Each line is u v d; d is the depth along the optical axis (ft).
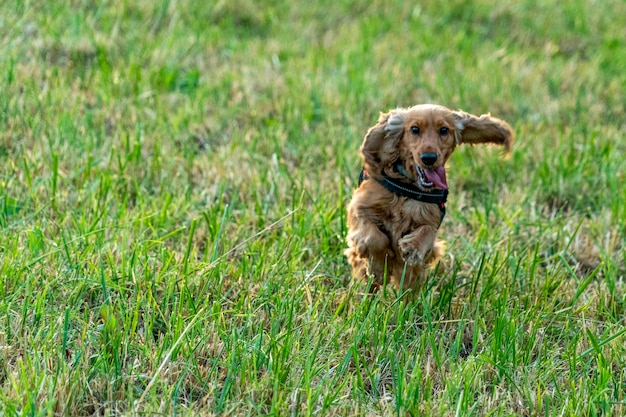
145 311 27.32
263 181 37.78
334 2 65.00
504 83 52.90
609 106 51.85
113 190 34.78
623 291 31.81
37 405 22.86
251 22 59.77
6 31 50.42
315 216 34.55
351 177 37.50
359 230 28.91
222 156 39.88
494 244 34.17
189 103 45.21
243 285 29.53
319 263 28.89
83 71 47.73
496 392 25.16
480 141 30.09
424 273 30.25
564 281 32.37
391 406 24.68
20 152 38.45
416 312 29.30
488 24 65.31
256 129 44.09
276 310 27.30
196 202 35.91
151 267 29.53
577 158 43.73
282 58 54.13
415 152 27.53
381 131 28.60
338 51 55.47
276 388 23.53
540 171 40.81
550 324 29.07
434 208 28.86
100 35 51.75
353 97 48.55
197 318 26.22
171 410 23.32
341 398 24.25
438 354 26.66
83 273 28.53
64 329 24.47
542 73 55.93
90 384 24.04
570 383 25.50
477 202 39.40
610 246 35.58
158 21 55.83
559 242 35.58
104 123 42.63
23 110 42.11
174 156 39.52
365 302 28.32
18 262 28.48
